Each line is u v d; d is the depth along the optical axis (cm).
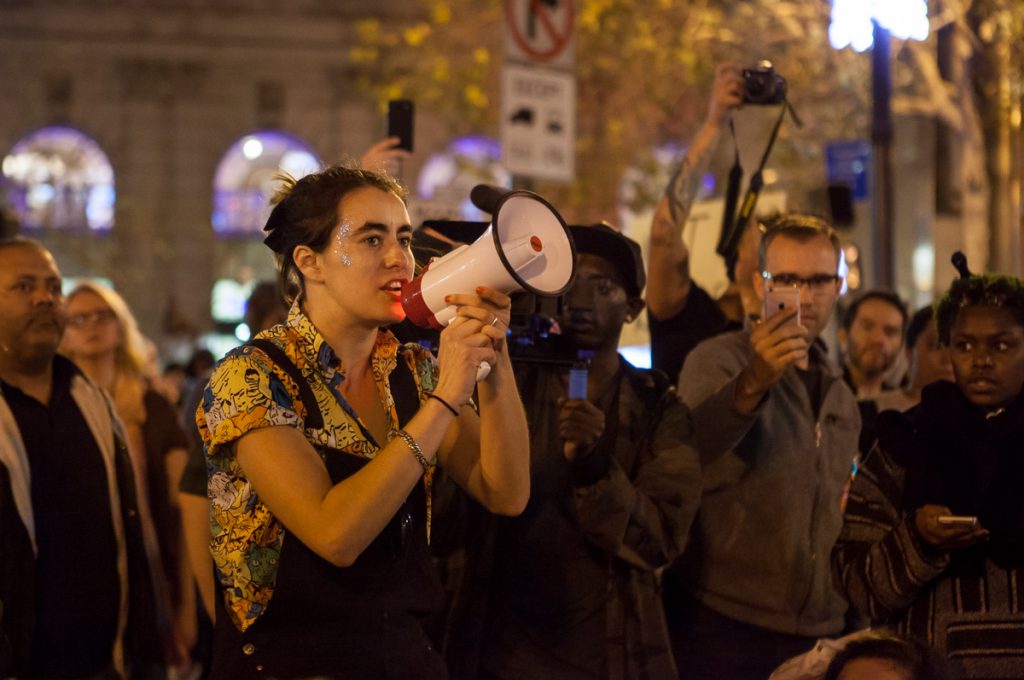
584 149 2320
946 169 1248
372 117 4191
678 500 429
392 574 330
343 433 330
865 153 1180
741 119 647
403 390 349
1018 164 1155
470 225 437
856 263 770
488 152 3766
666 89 2253
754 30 1761
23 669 466
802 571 467
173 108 4200
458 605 416
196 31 4194
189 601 648
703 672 462
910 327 622
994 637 378
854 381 685
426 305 328
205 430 327
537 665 416
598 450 411
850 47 1405
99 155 4181
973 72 1166
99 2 4194
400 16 4191
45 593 485
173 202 4188
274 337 333
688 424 443
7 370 502
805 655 394
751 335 464
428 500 345
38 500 489
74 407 512
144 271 4103
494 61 2398
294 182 356
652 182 2466
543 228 333
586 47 2198
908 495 397
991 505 381
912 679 346
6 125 4162
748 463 466
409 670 328
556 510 422
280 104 4212
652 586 429
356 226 331
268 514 323
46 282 504
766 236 493
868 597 391
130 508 523
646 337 630
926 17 1108
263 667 321
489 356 326
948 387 400
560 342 421
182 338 3516
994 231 1148
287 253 342
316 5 4206
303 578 321
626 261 437
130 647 519
